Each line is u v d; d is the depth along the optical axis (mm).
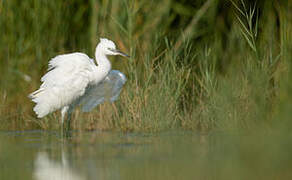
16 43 15281
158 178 6898
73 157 8719
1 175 7230
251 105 12266
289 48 12305
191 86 15352
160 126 13133
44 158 8672
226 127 12742
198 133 12289
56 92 12547
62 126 12641
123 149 9609
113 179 6863
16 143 10828
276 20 14766
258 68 12430
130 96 13867
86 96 13461
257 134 10336
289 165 7336
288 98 10680
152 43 15438
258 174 6914
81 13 16859
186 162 8102
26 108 14844
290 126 9648
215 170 7359
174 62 14016
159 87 13438
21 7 15328
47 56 15344
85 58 12648
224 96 13047
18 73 15227
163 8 16156
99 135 12234
